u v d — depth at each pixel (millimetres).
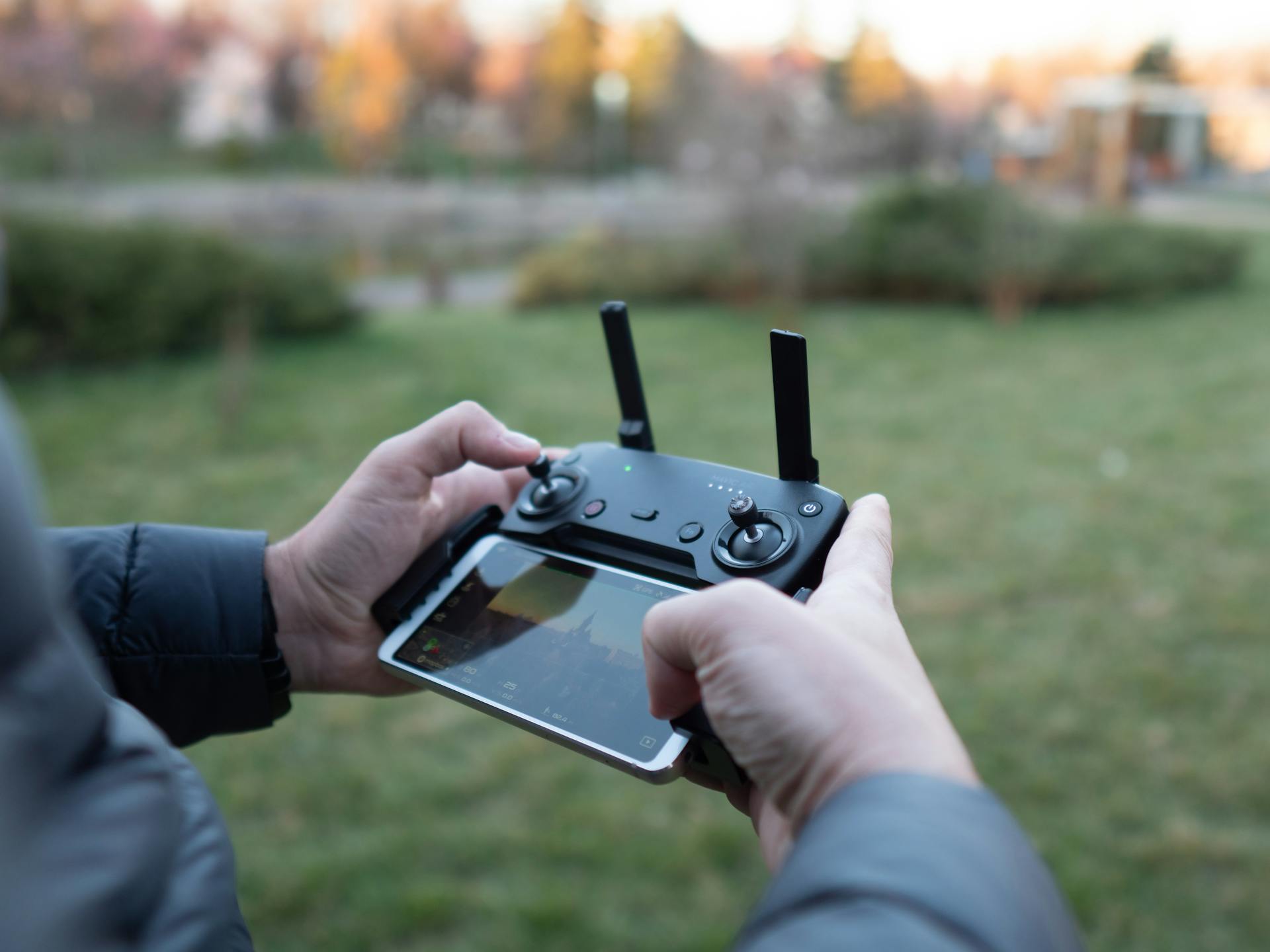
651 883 2350
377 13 44906
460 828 2557
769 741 530
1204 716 2959
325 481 5387
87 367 8023
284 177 44406
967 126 31109
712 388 7312
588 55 42688
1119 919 2199
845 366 8000
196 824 484
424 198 33156
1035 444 5812
